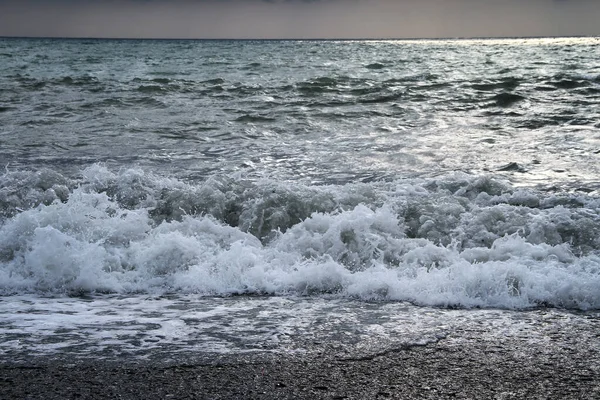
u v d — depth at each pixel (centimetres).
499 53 4469
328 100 1512
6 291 416
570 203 563
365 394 263
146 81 2000
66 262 432
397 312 374
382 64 2878
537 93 1548
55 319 360
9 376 281
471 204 553
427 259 452
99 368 290
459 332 339
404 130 1111
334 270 427
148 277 438
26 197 579
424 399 259
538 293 395
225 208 558
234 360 300
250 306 387
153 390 267
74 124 1169
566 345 321
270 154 902
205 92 1683
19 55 4300
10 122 1184
